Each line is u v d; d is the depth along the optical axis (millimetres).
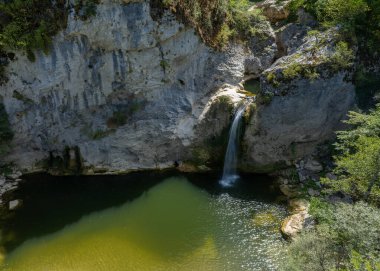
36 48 21234
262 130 23359
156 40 22828
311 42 24328
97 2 20609
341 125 23953
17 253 18625
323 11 27484
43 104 23203
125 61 22797
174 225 20609
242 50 29438
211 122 25344
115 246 19188
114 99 24281
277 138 23547
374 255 13172
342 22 24250
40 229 20266
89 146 24312
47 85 22422
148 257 18469
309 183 22516
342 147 19953
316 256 14742
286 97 22422
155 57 23359
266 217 20828
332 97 22875
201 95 26469
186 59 25109
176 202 22359
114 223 20766
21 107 22938
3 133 22812
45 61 21719
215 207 21828
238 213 21266
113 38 21734
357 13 24141
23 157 24234
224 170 25062
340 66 22453
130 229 20375
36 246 19109
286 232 19219
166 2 22047
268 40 30062
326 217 16281
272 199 22266
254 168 24547
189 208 21859
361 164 16938
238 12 30156
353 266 12727
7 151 23562
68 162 24625
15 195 22688
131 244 19312
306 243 15461
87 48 22109
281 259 18031
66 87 22859
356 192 18328
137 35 22047
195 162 25234
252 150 24125
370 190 17109
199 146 25266
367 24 24656
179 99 25391
